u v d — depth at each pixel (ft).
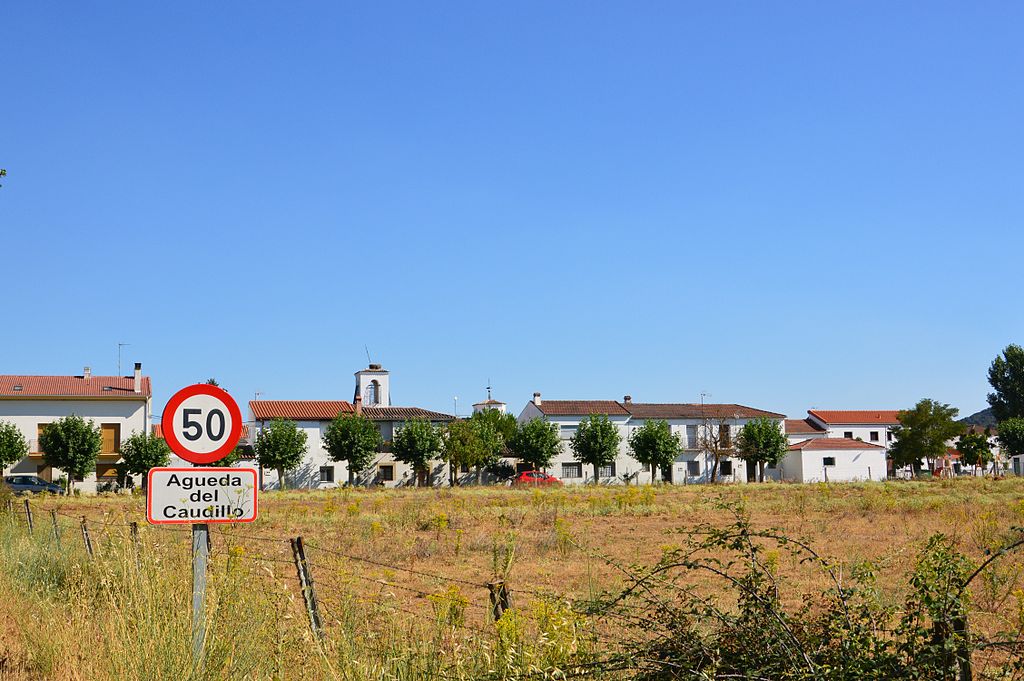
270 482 243.40
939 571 16.15
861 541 64.08
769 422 280.72
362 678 19.63
